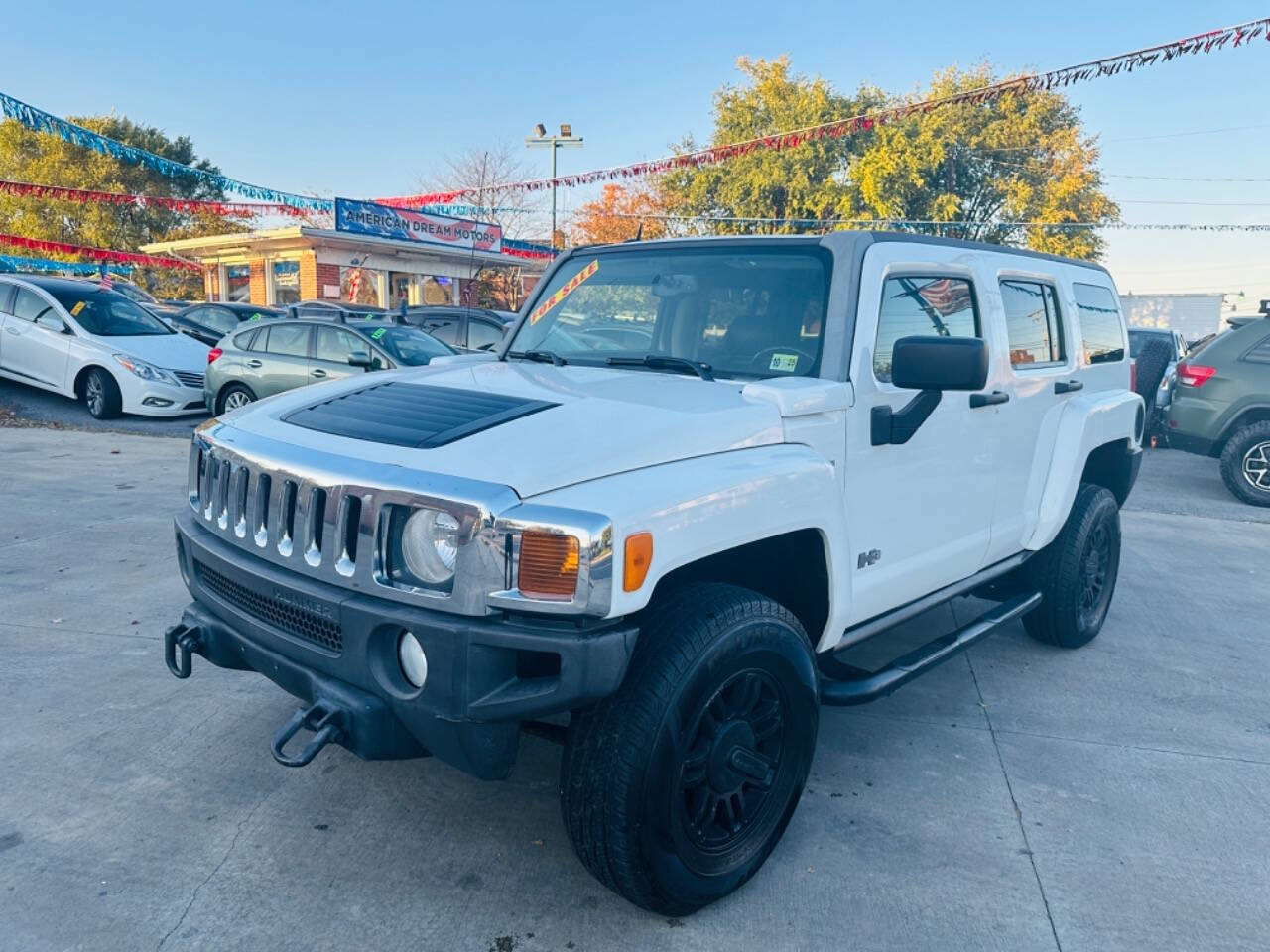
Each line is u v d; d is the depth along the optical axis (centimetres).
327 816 324
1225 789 371
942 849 321
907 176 3175
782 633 284
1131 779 376
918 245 371
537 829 322
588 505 238
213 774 348
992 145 3456
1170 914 290
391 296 2498
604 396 302
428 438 267
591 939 269
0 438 1050
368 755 254
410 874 295
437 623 238
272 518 278
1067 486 468
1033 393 447
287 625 276
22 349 1259
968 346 288
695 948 267
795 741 300
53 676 422
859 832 330
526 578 235
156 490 805
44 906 272
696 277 371
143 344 1257
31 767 347
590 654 234
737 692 282
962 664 498
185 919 269
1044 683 476
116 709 394
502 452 254
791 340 338
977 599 616
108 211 3391
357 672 253
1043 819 343
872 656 499
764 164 3206
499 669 239
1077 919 286
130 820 317
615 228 3609
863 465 334
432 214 2434
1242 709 452
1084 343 510
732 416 289
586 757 253
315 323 1156
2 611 499
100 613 502
